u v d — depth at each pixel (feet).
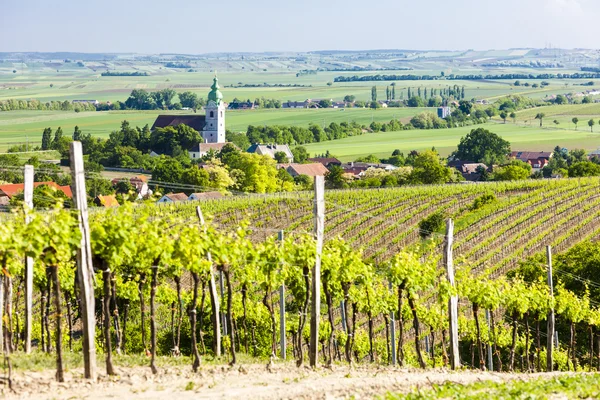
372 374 132.98
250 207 411.75
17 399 94.58
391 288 202.69
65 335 182.70
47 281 156.04
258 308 201.87
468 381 133.18
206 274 150.51
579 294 261.65
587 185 449.48
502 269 317.63
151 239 116.88
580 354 240.12
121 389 103.60
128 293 177.68
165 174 625.82
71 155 106.11
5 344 124.67
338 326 238.48
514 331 191.11
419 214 407.23
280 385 111.86
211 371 122.11
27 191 132.98
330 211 406.62
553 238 351.87
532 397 110.93
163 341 199.31
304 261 139.85
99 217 114.83
